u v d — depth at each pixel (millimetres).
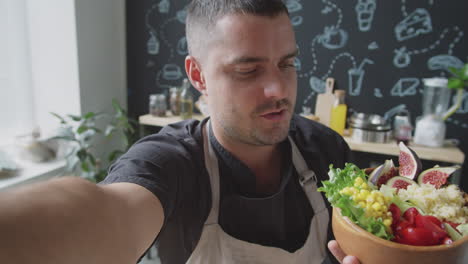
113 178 576
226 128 691
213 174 741
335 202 512
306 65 2010
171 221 729
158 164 638
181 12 2236
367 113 1936
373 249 446
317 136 919
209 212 721
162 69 2379
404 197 539
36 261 291
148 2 2326
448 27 1694
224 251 712
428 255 421
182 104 2090
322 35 1939
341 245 502
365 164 1987
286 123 682
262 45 608
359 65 1896
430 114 1690
